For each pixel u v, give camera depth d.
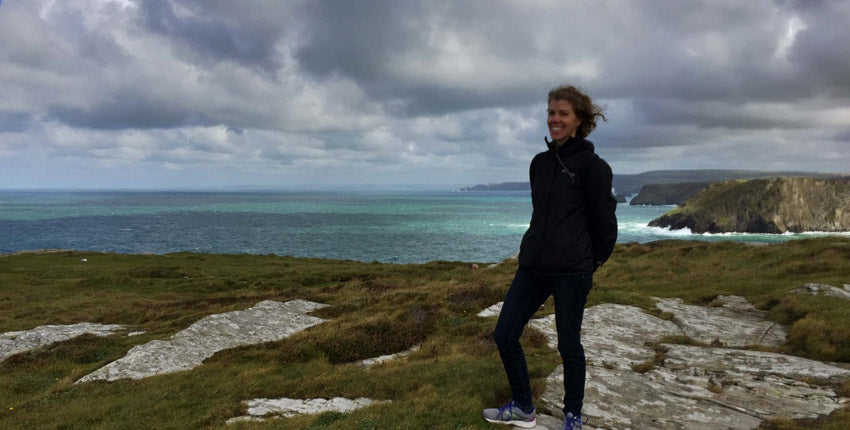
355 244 137.38
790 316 12.30
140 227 189.88
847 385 6.60
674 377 7.43
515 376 5.22
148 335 15.67
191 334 13.68
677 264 26.61
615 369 7.89
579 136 4.56
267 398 7.51
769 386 6.79
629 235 191.50
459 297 18.39
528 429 5.30
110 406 7.92
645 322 12.65
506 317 4.97
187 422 6.68
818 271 19.89
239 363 11.01
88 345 14.39
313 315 17.72
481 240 150.38
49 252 68.69
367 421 5.61
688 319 12.90
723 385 6.99
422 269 50.06
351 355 11.37
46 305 30.16
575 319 4.56
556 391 6.54
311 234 167.38
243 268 55.81
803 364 7.69
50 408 8.43
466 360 8.64
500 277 24.42
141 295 37.22
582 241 4.42
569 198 4.37
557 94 4.34
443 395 6.49
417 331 12.99
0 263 56.25
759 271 21.77
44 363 12.93
